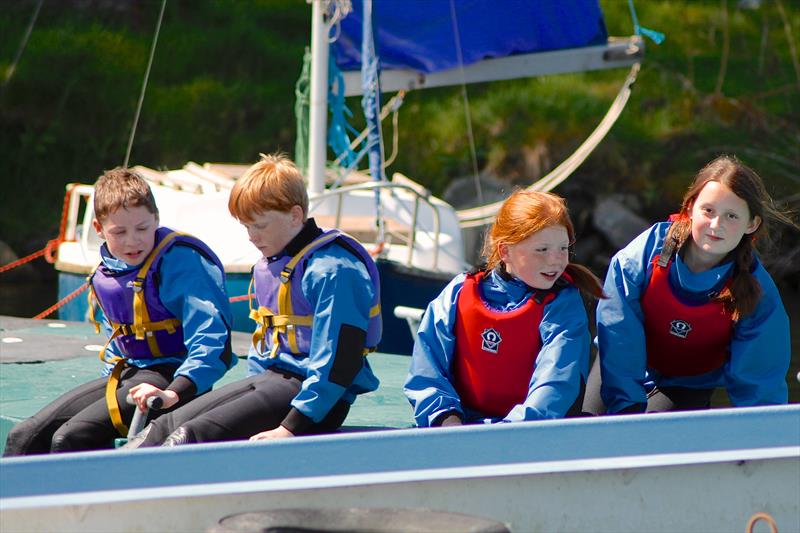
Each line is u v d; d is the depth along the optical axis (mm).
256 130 63688
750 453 9836
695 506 9898
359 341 11180
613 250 56344
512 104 63625
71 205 30484
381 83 32500
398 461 9359
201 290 11945
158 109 62938
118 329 12320
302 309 11453
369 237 28047
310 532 8438
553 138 61562
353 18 31031
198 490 8875
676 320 11844
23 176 59281
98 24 65312
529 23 32281
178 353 12375
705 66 66188
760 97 64562
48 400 15125
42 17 64688
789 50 67188
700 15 69062
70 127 61250
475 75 32875
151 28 66188
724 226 11133
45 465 8859
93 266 28453
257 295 11836
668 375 12547
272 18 68312
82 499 8727
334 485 9047
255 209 11320
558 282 11523
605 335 12031
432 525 8445
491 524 8469
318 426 11641
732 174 11117
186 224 26547
